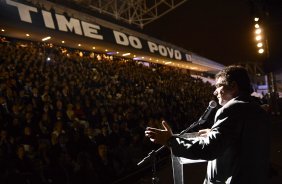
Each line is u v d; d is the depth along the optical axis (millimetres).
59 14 12680
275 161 6621
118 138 7695
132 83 13523
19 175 5031
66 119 7527
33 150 5770
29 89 8297
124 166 7195
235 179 1653
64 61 12055
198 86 19750
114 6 22891
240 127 1652
